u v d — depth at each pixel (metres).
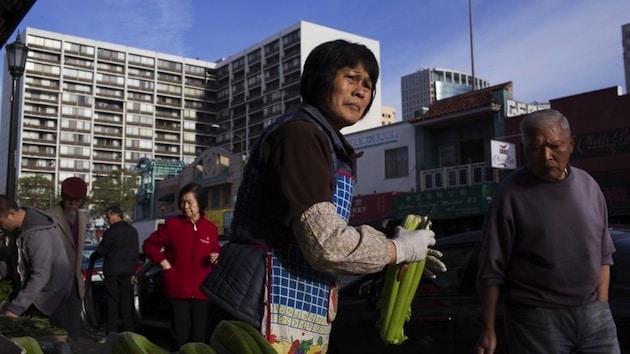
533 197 2.60
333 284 1.86
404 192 21.20
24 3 3.30
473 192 18.62
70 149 116.69
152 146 125.50
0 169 120.75
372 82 1.90
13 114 10.80
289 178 1.59
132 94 124.94
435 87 63.56
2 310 3.97
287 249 1.72
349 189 1.82
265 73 113.25
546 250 2.54
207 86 132.00
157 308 8.12
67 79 118.19
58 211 4.73
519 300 2.61
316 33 104.62
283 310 1.70
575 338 2.55
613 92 16.77
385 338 1.79
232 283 1.72
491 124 20.45
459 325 4.27
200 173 37.50
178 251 5.32
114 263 7.41
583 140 17.25
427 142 22.23
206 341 1.83
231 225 1.86
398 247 1.67
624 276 3.58
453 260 4.59
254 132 115.19
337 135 1.82
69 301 4.67
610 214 16.36
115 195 68.31
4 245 4.68
